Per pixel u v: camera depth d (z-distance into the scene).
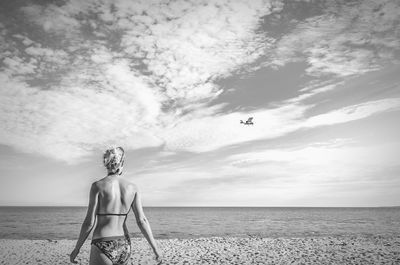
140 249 11.52
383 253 10.45
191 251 11.34
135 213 2.38
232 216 76.62
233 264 8.94
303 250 11.26
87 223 2.21
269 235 20.95
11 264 9.34
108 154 2.41
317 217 63.28
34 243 13.70
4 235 22.56
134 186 2.40
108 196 2.27
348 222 40.38
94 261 2.17
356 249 11.38
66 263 9.39
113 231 2.22
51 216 67.94
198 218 64.88
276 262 9.12
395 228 27.17
